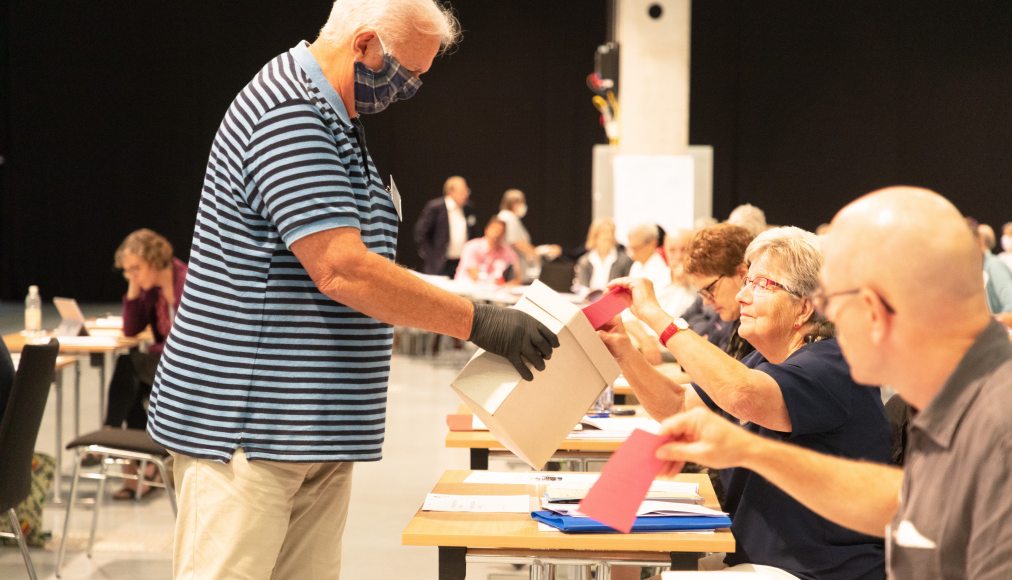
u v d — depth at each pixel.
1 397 3.46
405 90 2.01
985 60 13.52
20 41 14.41
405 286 1.90
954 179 13.65
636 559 2.01
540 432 2.02
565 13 14.09
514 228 11.20
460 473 2.55
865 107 13.74
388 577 4.13
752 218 4.90
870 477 1.48
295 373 1.93
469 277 10.11
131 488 5.34
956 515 1.20
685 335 2.32
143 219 14.66
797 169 13.89
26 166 14.63
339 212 1.88
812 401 2.21
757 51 13.84
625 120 9.77
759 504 2.22
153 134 14.54
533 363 1.97
